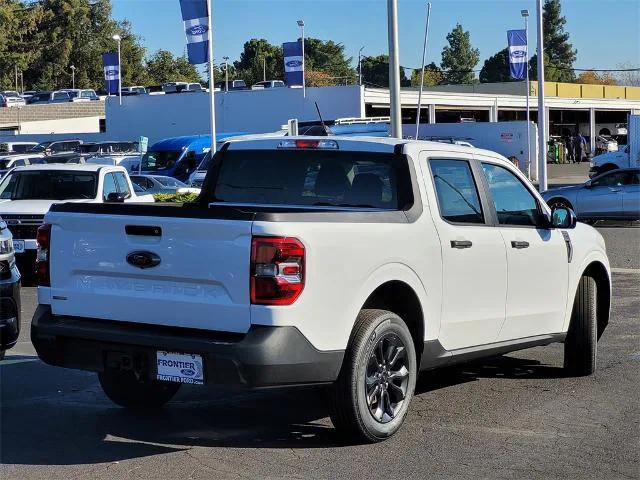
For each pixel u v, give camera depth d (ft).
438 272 20.89
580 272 26.17
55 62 360.07
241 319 17.66
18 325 23.56
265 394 24.53
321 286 17.98
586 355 26.43
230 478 17.70
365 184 21.76
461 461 18.85
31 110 224.33
